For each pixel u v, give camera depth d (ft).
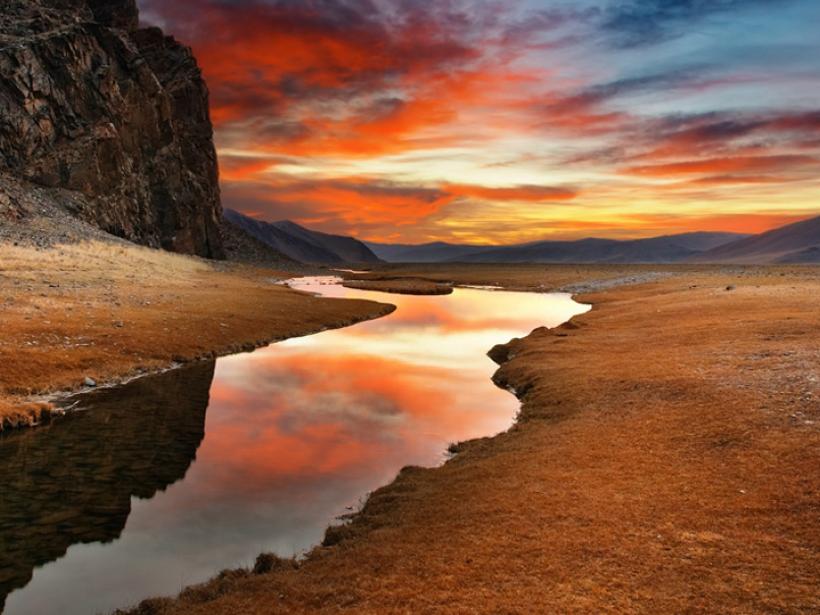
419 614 40.19
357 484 77.51
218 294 268.82
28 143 372.58
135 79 499.51
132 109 490.08
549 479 63.93
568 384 111.34
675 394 91.50
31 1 445.37
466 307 334.44
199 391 126.62
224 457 87.66
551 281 558.56
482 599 41.34
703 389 90.89
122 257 319.88
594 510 54.60
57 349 133.08
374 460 86.79
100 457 86.28
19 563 56.85
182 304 218.38
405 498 66.80
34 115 378.32
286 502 71.77
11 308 157.99
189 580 54.03
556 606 39.63
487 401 121.39
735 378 94.99
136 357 144.66
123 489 75.15
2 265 216.13
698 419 77.77
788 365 98.78
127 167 465.06
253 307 240.32
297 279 566.77
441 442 95.09
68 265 252.83
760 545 45.75
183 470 82.12
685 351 125.59
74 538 62.08
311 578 47.83
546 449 75.31
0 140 358.43
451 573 45.70
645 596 40.16
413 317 279.08
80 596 51.19
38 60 389.19
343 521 66.39
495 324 255.29
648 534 49.03
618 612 38.47
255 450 90.99
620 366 119.14
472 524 54.70
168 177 545.03
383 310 297.12
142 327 167.43
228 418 107.86
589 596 40.63
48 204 355.97
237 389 129.90
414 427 103.50
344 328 236.02
